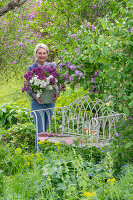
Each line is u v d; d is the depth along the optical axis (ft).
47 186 9.05
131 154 10.91
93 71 10.89
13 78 31.22
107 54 8.95
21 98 26.07
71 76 11.61
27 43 29.25
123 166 10.25
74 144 13.41
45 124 15.57
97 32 9.87
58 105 21.03
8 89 27.78
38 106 14.96
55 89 14.48
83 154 12.45
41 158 12.05
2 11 14.12
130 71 9.69
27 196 9.37
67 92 25.29
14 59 33.32
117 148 10.64
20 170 11.62
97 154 12.49
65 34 21.29
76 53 10.85
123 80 9.68
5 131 17.11
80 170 9.90
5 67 34.04
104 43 8.95
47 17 23.06
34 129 17.04
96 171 10.12
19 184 9.99
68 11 20.89
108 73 9.55
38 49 15.01
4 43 32.63
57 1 20.80
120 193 8.39
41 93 14.32
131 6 9.12
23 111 20.44
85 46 10.33
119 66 9.51
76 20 20.22
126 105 10.21
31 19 30.76
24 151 14.61
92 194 8.27
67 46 10.78
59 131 18.02
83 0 19.92
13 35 32.32
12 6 14.11
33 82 14.01
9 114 20.21
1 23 32.55
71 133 15.67
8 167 12.17
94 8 20.12
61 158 11.54
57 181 9.79
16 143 15.78
